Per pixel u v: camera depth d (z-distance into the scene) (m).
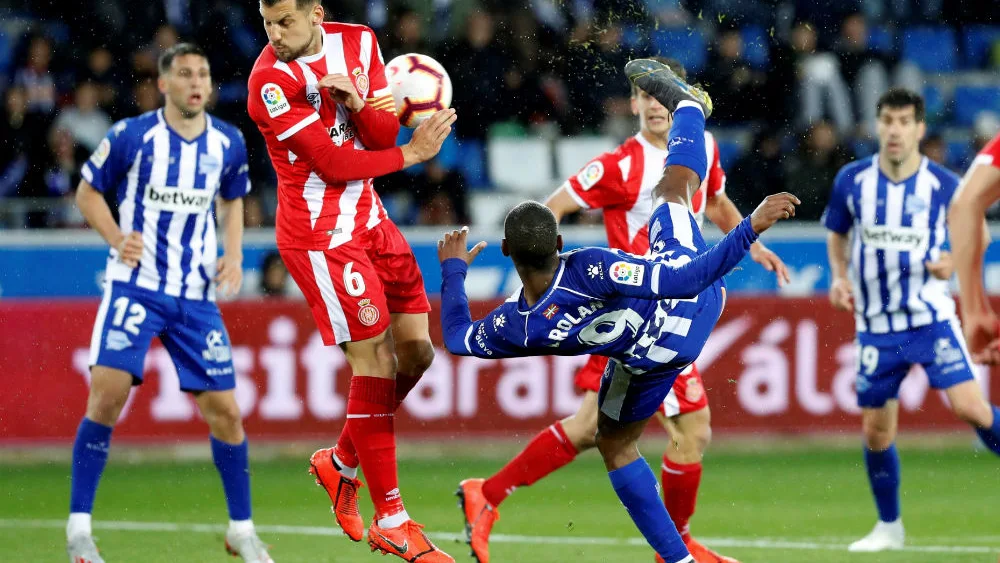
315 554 21.36
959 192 11.72
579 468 32.69
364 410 16.62
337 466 17.91
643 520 17.25
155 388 32.44
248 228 37.72
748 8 41.94
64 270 34.38
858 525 24.48
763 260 21.47
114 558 20.80
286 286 34.91
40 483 29.42
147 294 19.94
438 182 39.28
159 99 39.56
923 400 34.69
